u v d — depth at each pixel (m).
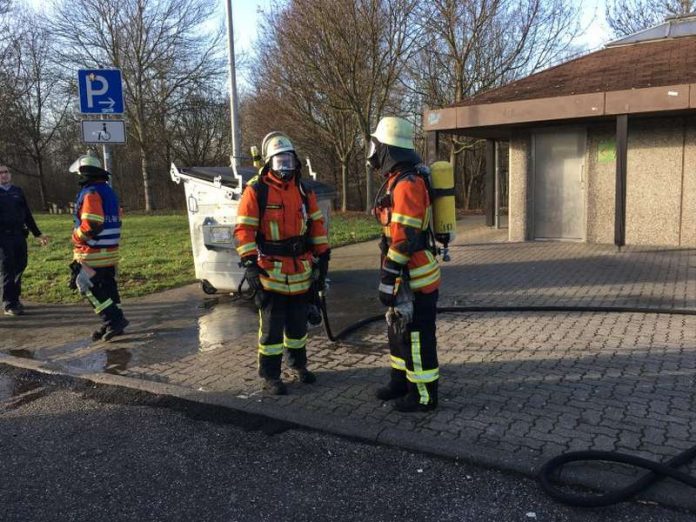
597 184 11.28
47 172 39.00
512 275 8.57
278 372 4.52
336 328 6.20
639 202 10.98
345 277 9.05
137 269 10.05
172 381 4.82
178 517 3.00
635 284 7.67
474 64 23.72
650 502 2.98
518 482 3.21
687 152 10.48
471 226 16.31
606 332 5.72
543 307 6.60
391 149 3.86
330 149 26.95
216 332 6.23
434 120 11.24
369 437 3.73
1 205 7.07
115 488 3.29
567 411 3.96
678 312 6.25
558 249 10.77
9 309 7.23
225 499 3.15
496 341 5.56
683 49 11.42
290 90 22.22
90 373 5.05
